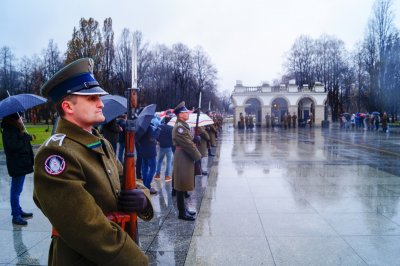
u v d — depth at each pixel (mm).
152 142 7398
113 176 1990
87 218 1637
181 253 4312
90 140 1896
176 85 58062
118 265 1710
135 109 2098
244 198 6918
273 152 15008
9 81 58344
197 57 63469
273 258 4145
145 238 4816
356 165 11023
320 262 4020
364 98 52250
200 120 9875
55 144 1741
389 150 15484
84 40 36312
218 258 4160
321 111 43250
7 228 5176
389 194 7117
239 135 27641
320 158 12797
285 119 38375
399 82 43812
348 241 4633
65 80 1910
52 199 1631
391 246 4457
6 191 7566
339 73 59656
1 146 16969
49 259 1999
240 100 42906
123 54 45531
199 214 5895
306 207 6230
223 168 10664
